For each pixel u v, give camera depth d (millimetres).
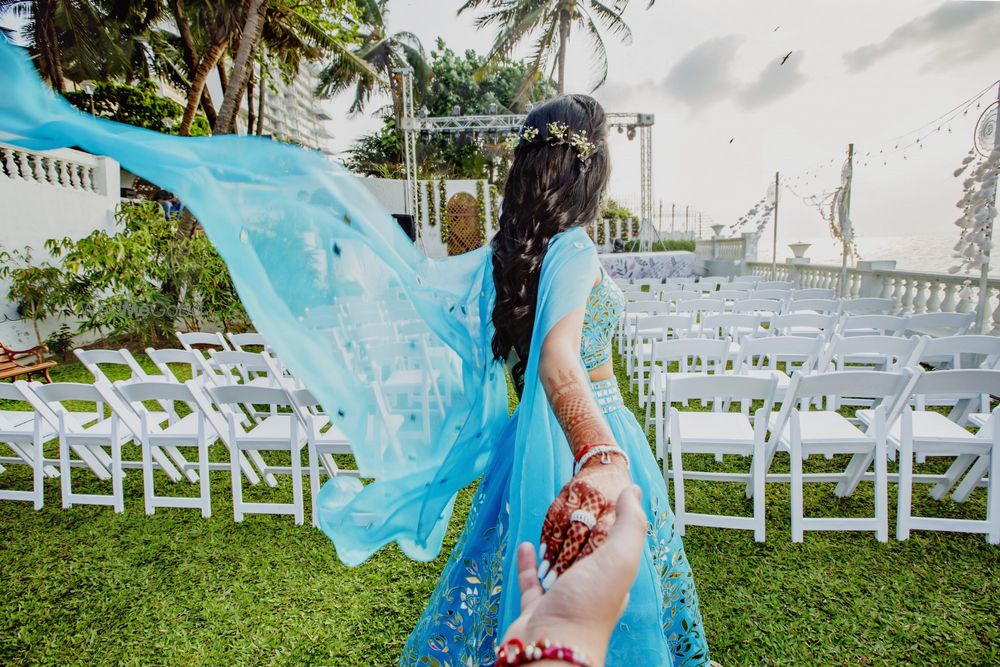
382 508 1194
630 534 428
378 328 1155
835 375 2471
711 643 2025
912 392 2490
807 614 2164
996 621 2086
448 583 1322
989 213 4781
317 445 2977
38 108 779
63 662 2072
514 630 365
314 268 1044
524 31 15703
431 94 22562
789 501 3096
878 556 2518
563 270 923
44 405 3189
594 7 15578
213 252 7906
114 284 7293
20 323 7273
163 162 871
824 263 9516
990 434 2650
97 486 3613
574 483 589
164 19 12977
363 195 1143
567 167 1013
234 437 2984
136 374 3904
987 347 3182
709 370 5895
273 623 2223
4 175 7227
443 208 15828
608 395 1264
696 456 3771
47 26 11125
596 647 346
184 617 2285
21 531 3012
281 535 2898
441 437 1307
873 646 1991
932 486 3258
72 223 8344
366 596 2361
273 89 16656
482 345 1295
